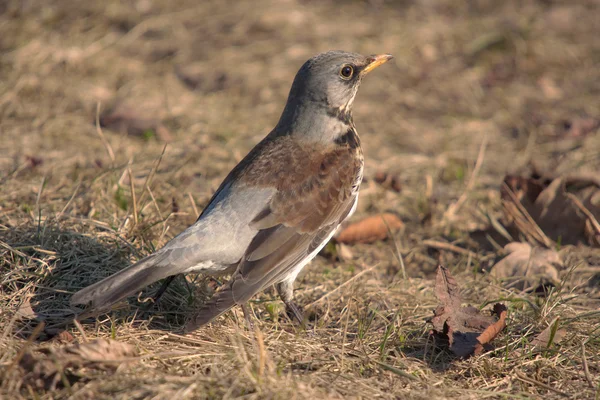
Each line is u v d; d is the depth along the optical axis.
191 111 16.53
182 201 12.59
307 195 9.17
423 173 14.77
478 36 19.89
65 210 11.45
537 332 9.13
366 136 16.20
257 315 9.65
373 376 8.09
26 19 19.33
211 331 8.90
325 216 9.27
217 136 15.59
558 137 16.05
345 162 9.70
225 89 17.59
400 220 12.76
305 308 9.95
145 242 10.45
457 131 16.52
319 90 9.72
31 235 10.11
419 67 18.86
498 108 17.44
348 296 10.25
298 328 9.33
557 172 13.82
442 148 15.79
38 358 7.36
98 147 14.61
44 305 9.05
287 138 9.74
